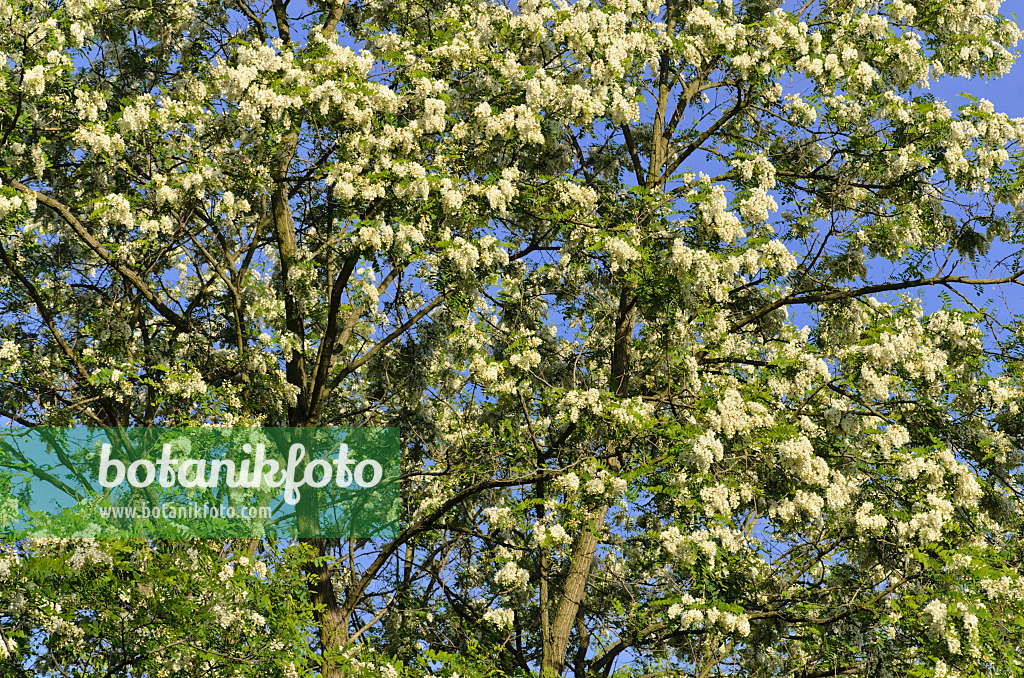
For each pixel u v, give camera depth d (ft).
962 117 36.17
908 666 28.99
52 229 38.99
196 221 39.63
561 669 35.29
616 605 34.81
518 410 36.24
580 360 41.04
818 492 29.99
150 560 28.02
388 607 38.37
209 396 35.53
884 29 39.58
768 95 39.73
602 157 43.21
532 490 34.04
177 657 27.07
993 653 27.25
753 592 30.66
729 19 41.01
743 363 37.81
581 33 34.96
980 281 33.53
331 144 34.27
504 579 32.81
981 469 32.30
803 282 38.47
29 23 33.40
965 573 27.43
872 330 31.86
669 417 31.32
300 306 37.91
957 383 32.32
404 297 41.34
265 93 30.96
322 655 31.35
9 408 36.17
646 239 33.19
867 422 30.58
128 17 40.09
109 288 41.19
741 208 32.37
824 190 39.88
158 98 34.24
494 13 36.65
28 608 26.03
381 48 39.19
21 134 35.29
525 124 32.96
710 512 27.84
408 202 31.91
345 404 42.27
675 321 33.30
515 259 37.50
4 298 38.68
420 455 40.65
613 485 29.37
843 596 31.91
